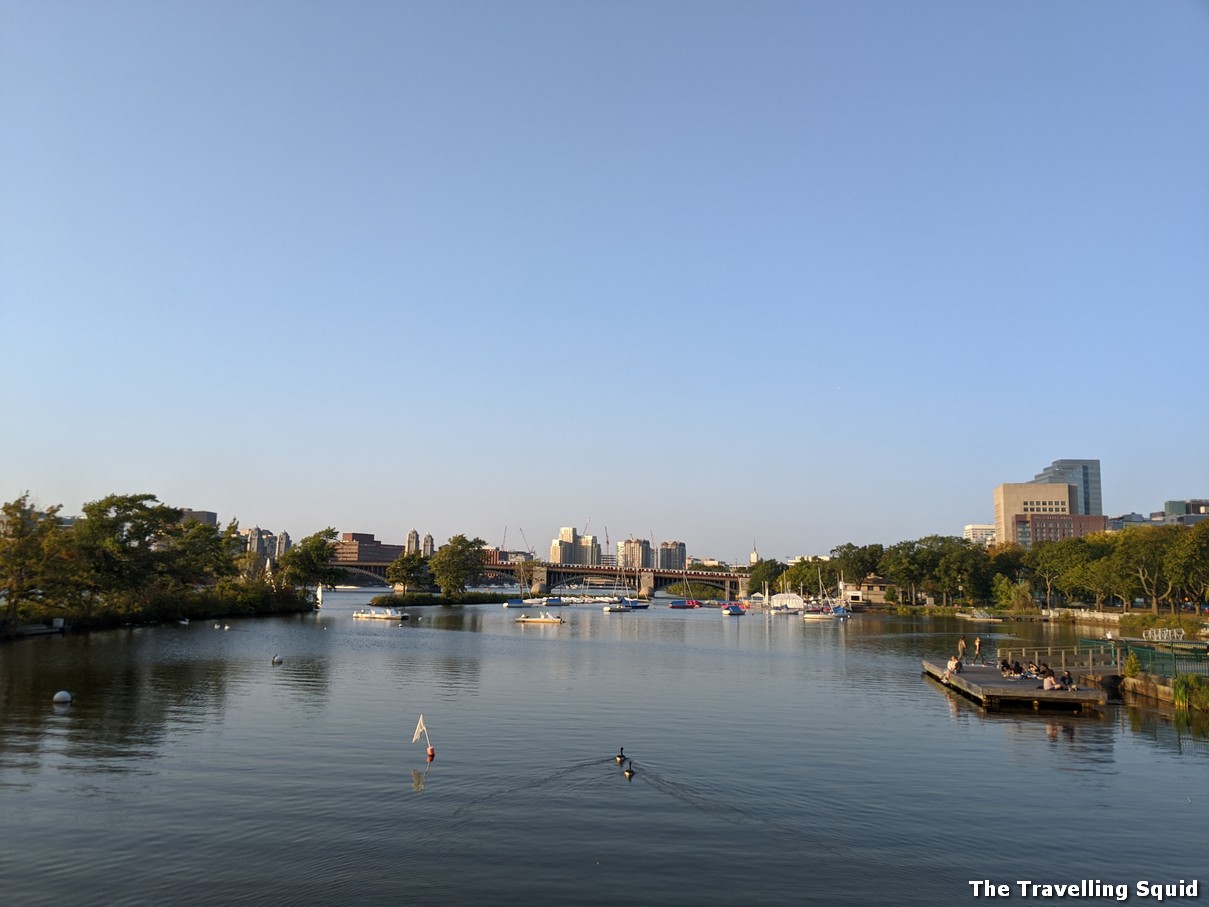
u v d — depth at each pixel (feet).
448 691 206.39
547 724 161.48
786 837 96.68
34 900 76.43
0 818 97.86
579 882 82.74
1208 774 127.95
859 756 137.69
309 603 646.33
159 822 97.35
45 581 318.86
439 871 84.64
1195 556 469.98
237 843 91.20
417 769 122.93
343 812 102.32
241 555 633.20
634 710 181.16
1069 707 191.11
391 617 554.87
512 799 108.99
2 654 267.80
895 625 581.94
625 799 110.11
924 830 100.07
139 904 75.92
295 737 143.74
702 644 393.91
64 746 133.90
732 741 148.25
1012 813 107.14
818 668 281.54
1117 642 283.18
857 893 81.82
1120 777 125.70
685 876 84.84
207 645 318.45
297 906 76.07
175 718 159.94
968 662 280.72
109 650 288.10
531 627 517.55
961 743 149.89
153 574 410.72
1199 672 217.56
